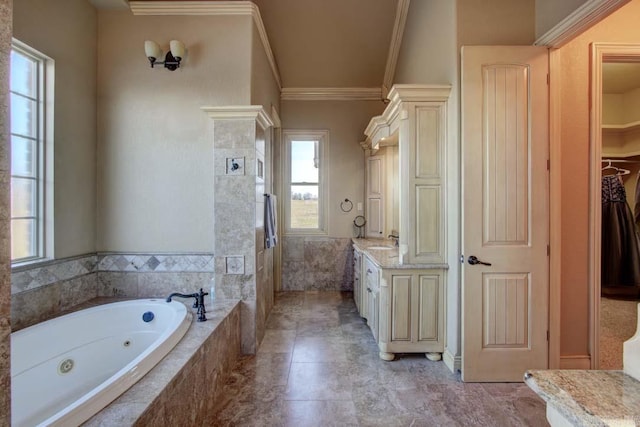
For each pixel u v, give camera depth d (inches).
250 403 78.7
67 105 99.4
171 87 111.9
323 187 184.2
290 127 183.8
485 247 88.0
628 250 155.7
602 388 27.7
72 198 101.5
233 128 106.4
